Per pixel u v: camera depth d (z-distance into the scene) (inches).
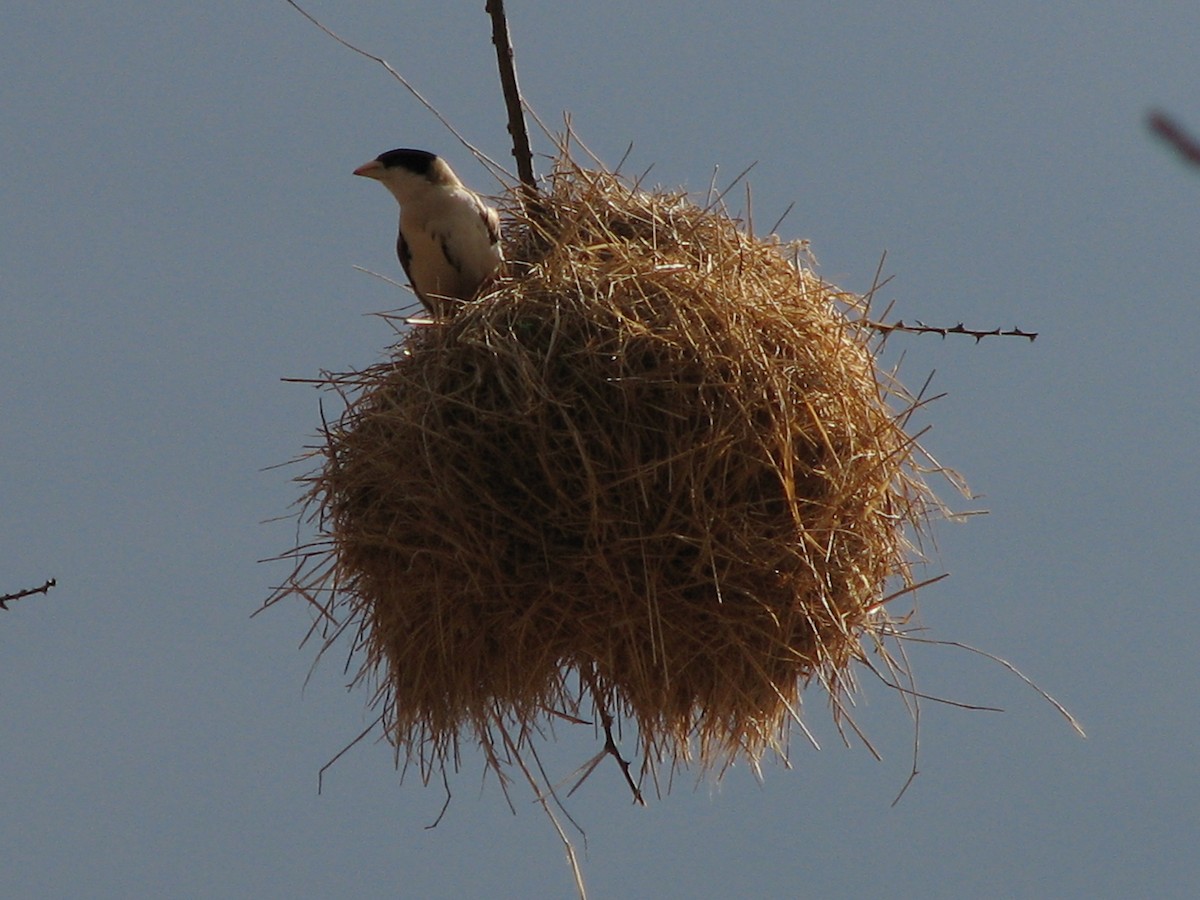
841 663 277.0
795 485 269.6
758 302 280.2
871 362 290.0
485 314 278.8
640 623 262.8
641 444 261.6
